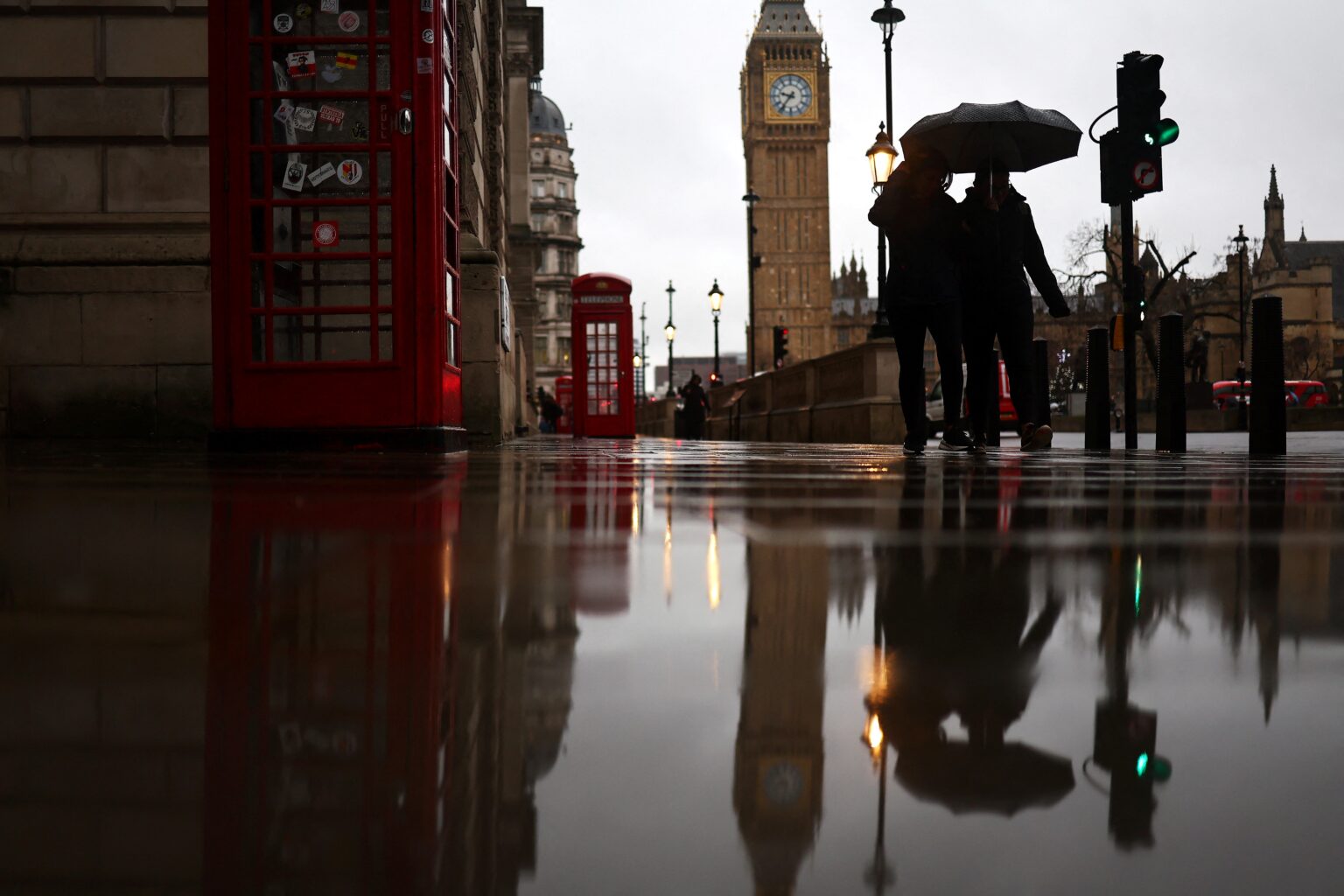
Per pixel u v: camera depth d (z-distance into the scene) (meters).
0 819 0.43
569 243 119.69
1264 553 1.60
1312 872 0.41
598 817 0.44
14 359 8.44
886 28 20.48
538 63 33.06
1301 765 0.52
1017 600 1.09
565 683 0.68
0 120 8.45
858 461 6.48
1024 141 9.99
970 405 8.42
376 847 0.41
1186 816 0.45
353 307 6.95
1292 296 98.75
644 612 0.99
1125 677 0.72
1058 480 4.14
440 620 0.94
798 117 131.38
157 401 8.47
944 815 0.45
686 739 0.55
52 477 3.62
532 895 0.37
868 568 1.38
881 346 17.19
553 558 1.48
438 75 7.07
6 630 0.87
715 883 0.39
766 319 130.75
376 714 0.60
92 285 8.45
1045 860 0.41
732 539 1.78
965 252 8.21
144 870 0.39
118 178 8.53
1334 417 33.59
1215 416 35.72
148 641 0.82
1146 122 9.78
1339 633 0.89
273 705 0.61
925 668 0.74
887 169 19.42
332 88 7.06
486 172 15.77
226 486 3.18
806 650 0.80
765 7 132.50
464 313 10.32
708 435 36.34
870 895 0.38
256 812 0.44
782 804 0.46
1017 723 0.59
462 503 2.57
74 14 8.45
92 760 0.50
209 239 8.47
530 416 31.84
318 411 6.95
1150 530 2.01
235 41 6.88
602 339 25.30
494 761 0.51
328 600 1.06
